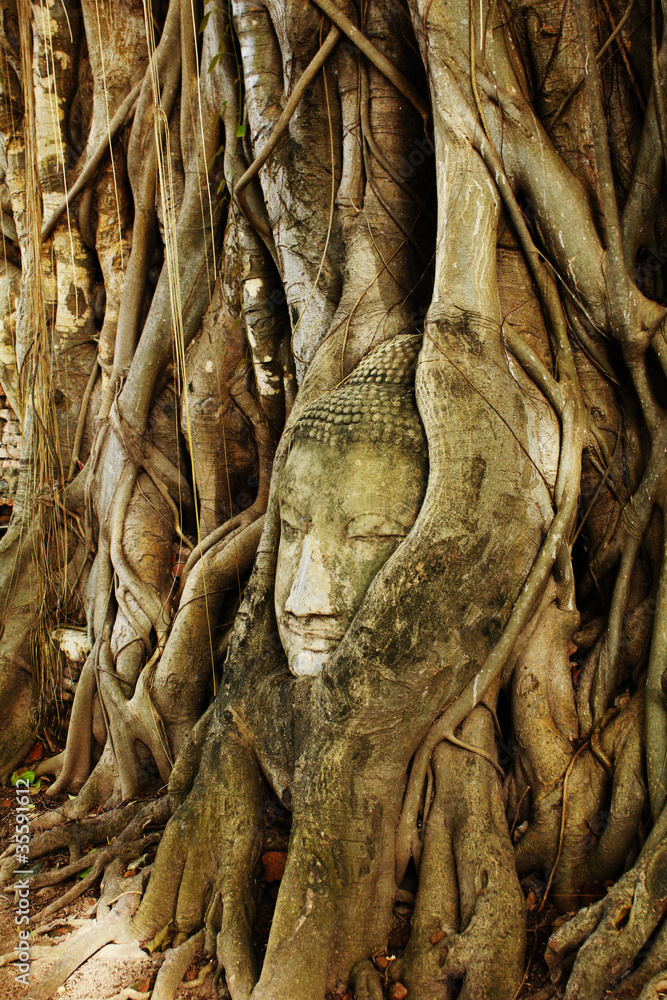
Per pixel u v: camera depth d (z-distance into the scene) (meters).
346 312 3.68
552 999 2.56
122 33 5.17
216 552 4.36
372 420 3.15
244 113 4.31
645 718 2.91
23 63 4.96
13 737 5.04
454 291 3.14
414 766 3.06
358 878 2.88
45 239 5.47
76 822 4.17
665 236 3.29
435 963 2.67
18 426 6.88
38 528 5.17
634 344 3.11
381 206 3.72
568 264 3.17
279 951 2.71
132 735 4.43
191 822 3.29
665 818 2.62
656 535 3.18
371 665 2.86
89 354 5.57
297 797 3.00
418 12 3.25
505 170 3.23
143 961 3.02
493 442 2.99
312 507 3.20
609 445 3.37
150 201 4.97
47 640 5.12
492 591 3.00
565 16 3.28
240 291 4.63
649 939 2.46
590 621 3.46
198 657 4.31
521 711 3.14
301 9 3.69
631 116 3.37
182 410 4.88
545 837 3.03
